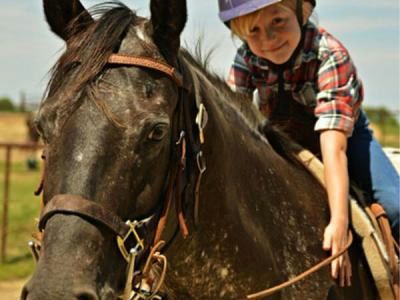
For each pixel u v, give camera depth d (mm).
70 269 2029
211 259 2641
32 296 1975
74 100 2180
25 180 18531
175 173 2379
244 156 2801
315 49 3088
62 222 2084
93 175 2119
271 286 2773
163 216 2342
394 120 22141
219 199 2625
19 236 10938
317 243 2936
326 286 2885
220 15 3018
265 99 3340
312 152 3340
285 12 2988
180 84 2377
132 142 2158
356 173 3299
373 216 3104
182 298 2705
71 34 2414
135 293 2396
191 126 2480
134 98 2209
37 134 2357
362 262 3047
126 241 2207
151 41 2389
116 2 2479
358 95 3135
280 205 2893
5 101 45406
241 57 3344
